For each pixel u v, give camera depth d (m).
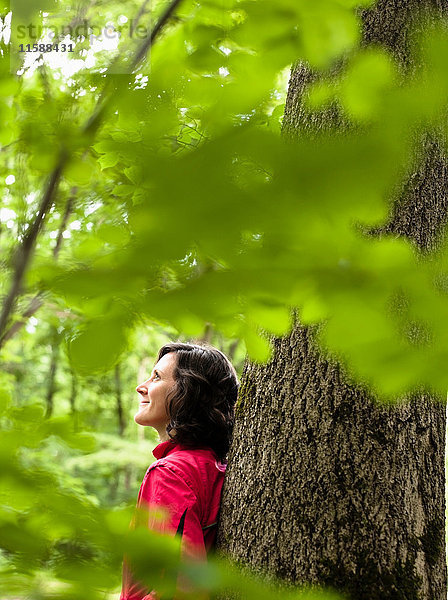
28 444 0.78
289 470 1.97
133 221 0.55
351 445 1.93
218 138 0.51
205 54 1.04
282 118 1.83
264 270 0.62
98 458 7.63
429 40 0.53
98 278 0.59
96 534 0.67
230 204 0.50
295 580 1.86
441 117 0.52
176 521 1.83
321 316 0.75
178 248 0.55
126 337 0.67
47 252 0.76
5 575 0.64
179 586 0.69
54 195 0.68
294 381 2.05
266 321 0.88
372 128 0.50
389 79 0.61
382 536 1.87
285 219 0.52
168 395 2.25
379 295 0.68
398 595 1.82
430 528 1.94
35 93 0.94
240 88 0.69
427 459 1.99
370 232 1.94
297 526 1.91
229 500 2.06
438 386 0.83
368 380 0.88
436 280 0.69
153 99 0.73
